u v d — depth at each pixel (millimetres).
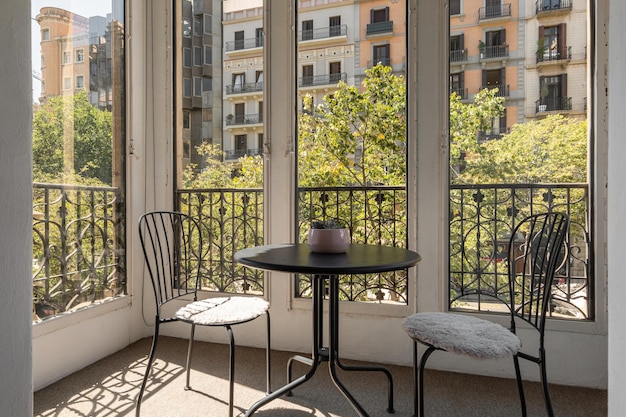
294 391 2115
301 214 2793
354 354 2578
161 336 2998
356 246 2096
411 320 1695
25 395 920
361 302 2582
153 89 3012
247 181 2887
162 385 2180
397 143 2609
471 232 2463
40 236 2168
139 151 2936
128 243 2836
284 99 2730
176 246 3016
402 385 2199
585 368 2205
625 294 837
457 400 2037
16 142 907
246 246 2895
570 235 2291
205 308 1902
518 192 2385
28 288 931
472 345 1436
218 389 2135
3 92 877
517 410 1938
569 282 2289
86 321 2441
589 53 2258
